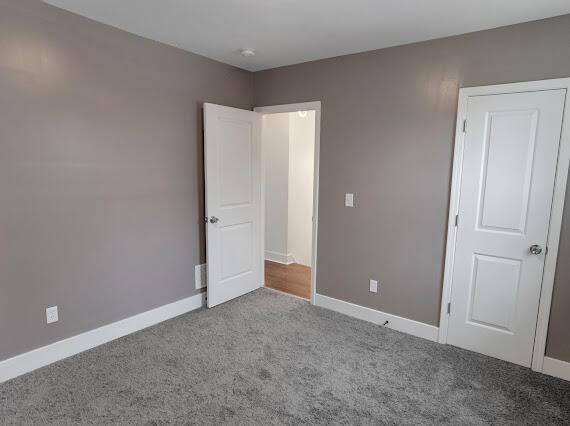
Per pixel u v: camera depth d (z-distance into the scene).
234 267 3.69
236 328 3.07
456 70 2.63
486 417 2.03
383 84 2.98
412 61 2.82
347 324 3.19
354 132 3.17
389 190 3.03
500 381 2.37
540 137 2.36
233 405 2.09
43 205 2.36
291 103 3.55
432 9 2.22
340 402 2.13
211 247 3.39
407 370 2.48
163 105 3.01
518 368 2.53
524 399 2.19
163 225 3.12
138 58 2.79
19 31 2.16
